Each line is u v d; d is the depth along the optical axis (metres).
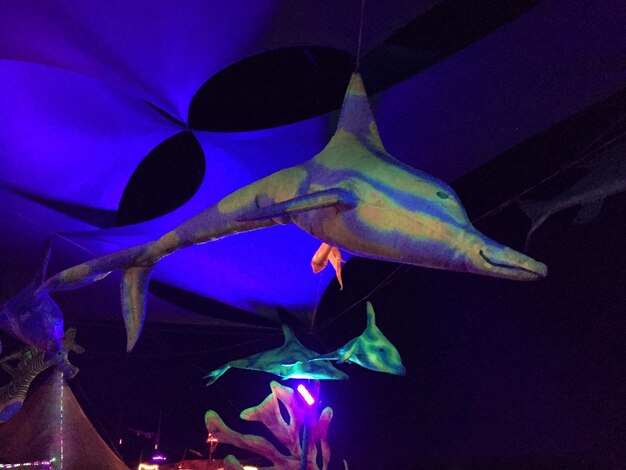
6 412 5.86
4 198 5.26
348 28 3.98
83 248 5.96
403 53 4.71
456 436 6.90
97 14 3.74
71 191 5.26
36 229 5.65
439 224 2.26
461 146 5.09
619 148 4.14
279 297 6.95
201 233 2.84
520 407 6.33
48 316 4.98
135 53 4.03
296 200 2.24
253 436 5.04
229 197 2.80
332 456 8.09
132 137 4.87
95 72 4.21
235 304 7.29
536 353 6.25
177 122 4.68
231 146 4.82
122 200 6.43
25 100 4.41
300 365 5.26
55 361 5.98
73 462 6.61
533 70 4.35
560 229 6.09
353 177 2.40
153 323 8.97
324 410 5.19
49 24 3.81
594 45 4.18
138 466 8.55
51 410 6.71
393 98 4.46
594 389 5.71
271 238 5.80
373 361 4.68
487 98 4.57
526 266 2.14
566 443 5.87
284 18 3.88
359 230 2.35
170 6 3.70
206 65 4.20
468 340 6.94
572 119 5.68
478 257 2.22
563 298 6.04
